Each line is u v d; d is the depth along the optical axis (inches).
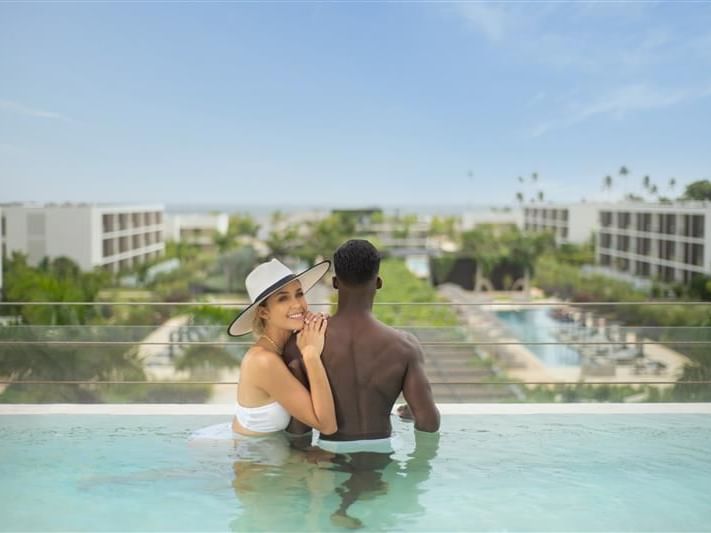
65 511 84.3
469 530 78.7
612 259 2369.6
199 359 152.9
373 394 104.8
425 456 104.8
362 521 81.0
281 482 92.9
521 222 2785.4
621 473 99.7
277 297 104.3
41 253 1935.3
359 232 2918.3
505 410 141.9
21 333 151.7
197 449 106.8
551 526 80.1
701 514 84.2
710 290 1876.2
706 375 153.4
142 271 2217.0
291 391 103.0
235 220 2716.5
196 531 78.0
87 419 134.1
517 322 164.9
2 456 107.5
